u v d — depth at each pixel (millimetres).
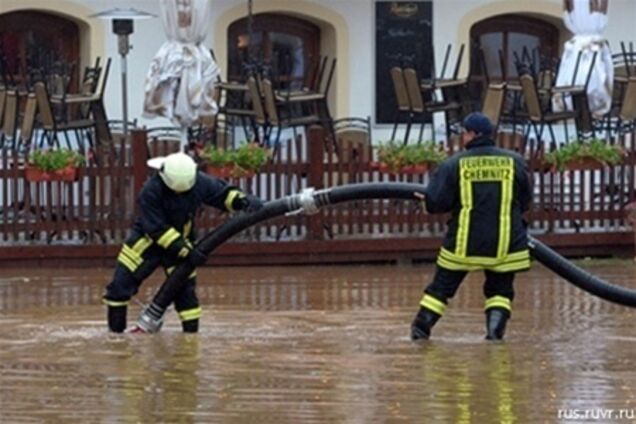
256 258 40125
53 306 32344
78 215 39750
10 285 36312
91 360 23891
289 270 39500
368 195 26500
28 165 39344
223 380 21984
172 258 27219
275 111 43750
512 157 25297
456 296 33594
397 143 41094
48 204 39625
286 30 52094
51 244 39562
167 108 42875
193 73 42812
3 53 49781
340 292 34906
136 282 27266
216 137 44906
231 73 51281
